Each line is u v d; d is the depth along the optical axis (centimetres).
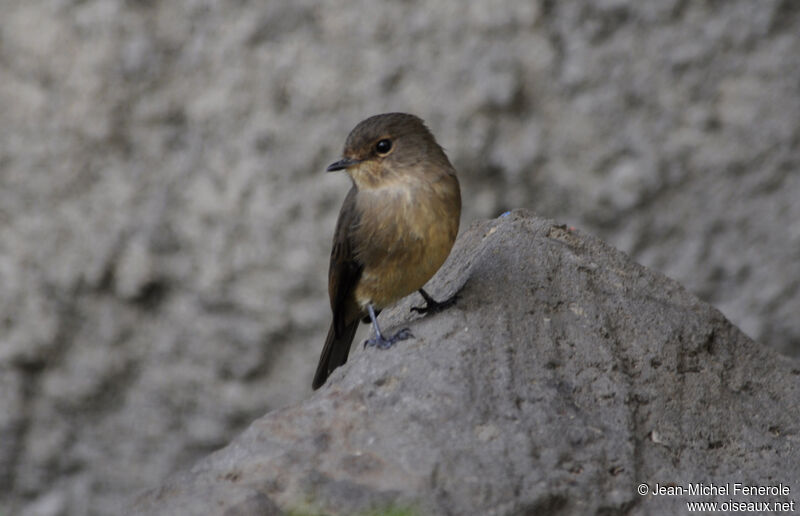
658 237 1391
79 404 1422
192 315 1409
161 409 1420
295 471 688
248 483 682
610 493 699
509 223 923
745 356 844
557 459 708
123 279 1403
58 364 1420
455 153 1370
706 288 1395
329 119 1376
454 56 1369
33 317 1409
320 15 1376
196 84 1396
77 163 1403
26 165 1406
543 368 778
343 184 1371
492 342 791
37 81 1406
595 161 1378
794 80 1370
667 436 766
